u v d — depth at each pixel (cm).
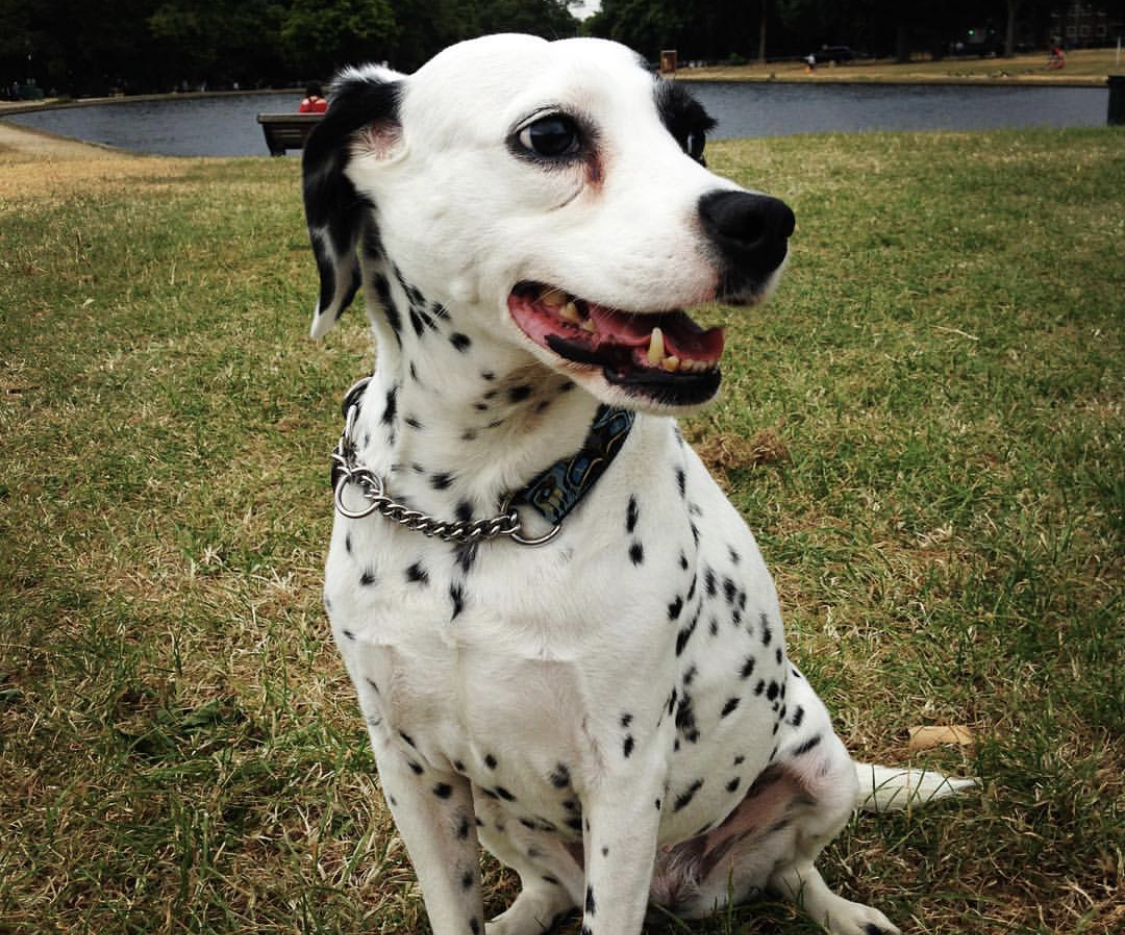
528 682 55
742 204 51
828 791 71
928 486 122
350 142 59
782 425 139
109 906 72
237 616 103
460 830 65
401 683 58
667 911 72
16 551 113
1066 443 130
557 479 55
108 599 106
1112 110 510
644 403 52
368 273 60
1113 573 106
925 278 203
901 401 145
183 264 228
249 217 277
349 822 80
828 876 78
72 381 161
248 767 84
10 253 240
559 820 63
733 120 815
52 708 90
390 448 58
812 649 98
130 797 81
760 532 117
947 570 108
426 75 56
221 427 142
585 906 60
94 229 265
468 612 55
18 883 73
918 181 301
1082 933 69
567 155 53
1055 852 76
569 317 54
